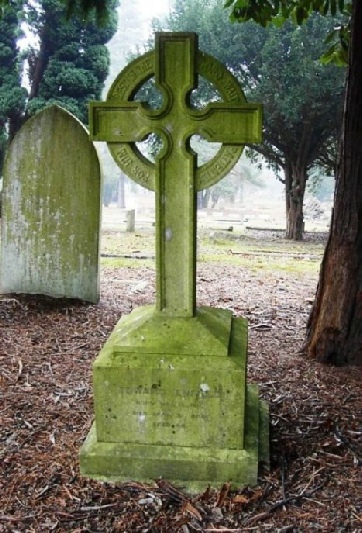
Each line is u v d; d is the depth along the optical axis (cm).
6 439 330
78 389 412
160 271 287
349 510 262
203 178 281
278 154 1741
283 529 249
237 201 5112
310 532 247
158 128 277
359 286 451
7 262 655
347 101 429
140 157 287
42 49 1288
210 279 893
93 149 623
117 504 267
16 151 630
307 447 318
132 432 288
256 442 294
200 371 278
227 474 280
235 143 278
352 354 459
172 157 278
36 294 656
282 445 319
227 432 284
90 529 250
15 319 588
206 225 2162
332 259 458
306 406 377
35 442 327
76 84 1289
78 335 550
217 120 276
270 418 356
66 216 640
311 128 1546
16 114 1307
